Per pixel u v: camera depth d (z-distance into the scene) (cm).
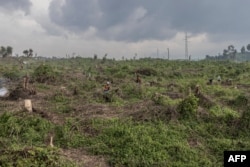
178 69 4175
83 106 1584
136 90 2022
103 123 1276
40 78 2506
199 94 1631
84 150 1072
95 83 2438
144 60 6056
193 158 1027
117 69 3628
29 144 1074
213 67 4338
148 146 1066
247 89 2484
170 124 1280
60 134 1172
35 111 1365
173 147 1073
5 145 1053
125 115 1396
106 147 1073
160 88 2255
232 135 1248
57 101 1786
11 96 1883
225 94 2078
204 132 1245
